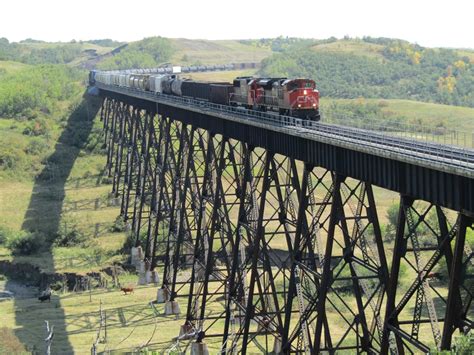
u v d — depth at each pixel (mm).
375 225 32406
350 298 59344
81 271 76875
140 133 93688
